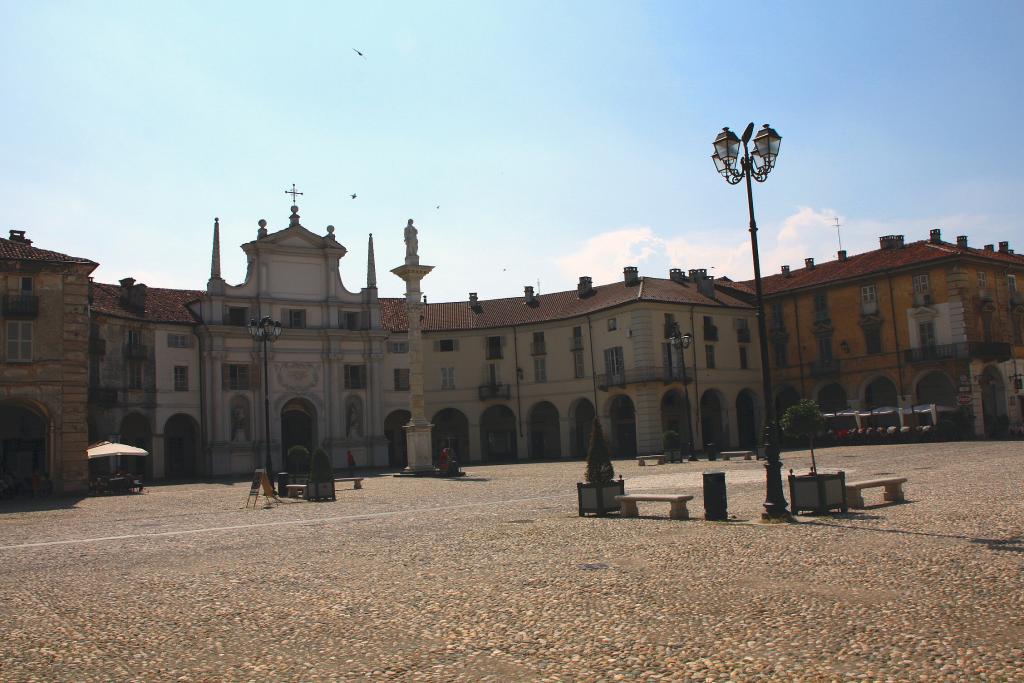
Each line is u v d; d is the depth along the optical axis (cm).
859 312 6000
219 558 1509
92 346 5275
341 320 6519
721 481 1702
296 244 6412
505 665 762
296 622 962
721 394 6362
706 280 6625
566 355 6644
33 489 3750
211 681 752
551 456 6831
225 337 6019
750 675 695
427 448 4494
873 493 2067
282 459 6203
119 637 924
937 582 1000
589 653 784
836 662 717
